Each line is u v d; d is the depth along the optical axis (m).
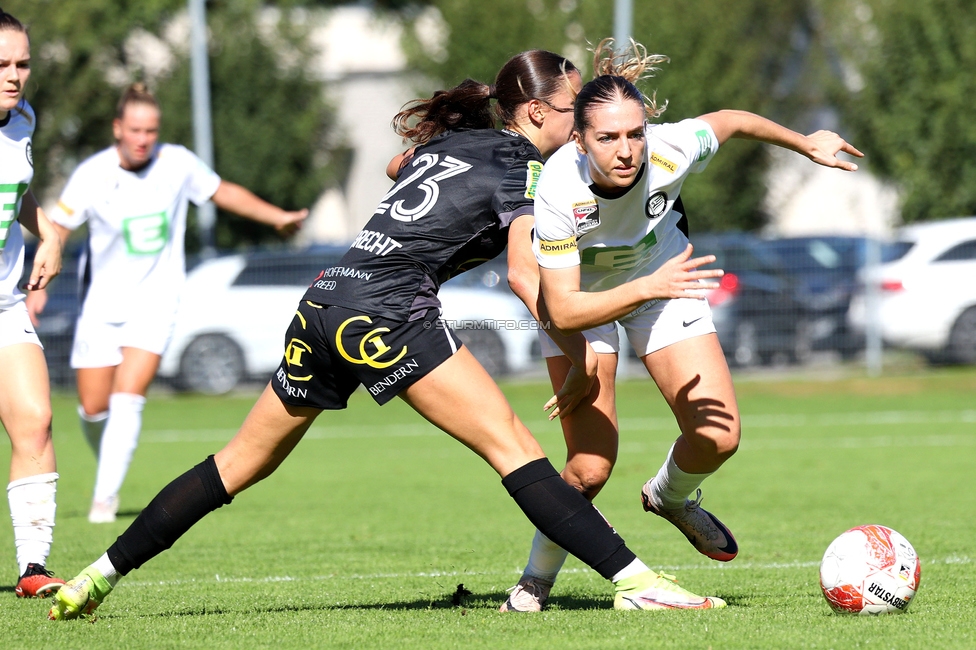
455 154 14.67
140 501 31.31
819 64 91.38
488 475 36.84
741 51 89.00
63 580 18.75
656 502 17.38
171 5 92.56
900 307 61.81
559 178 14.41
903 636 13.04
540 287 14.65
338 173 103.56
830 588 14.67
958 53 83.19
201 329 60.78
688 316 16.30
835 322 62.66
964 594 16.67
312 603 16.95
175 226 26.83
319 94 94.69
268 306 60.91
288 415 14.68
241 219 89.56
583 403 16.33
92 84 88.50
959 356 61.81
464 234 14.30
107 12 89.31
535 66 15.59
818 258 63.16
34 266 18.39
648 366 16.50
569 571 20.52
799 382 62.50
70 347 61.59
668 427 49.31
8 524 27.88
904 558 14.61
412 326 14.02
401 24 108.06
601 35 84.56
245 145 90.06
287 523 27.11
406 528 26.14
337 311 14.04
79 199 26.22
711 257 13.19
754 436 45.50
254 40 92.00
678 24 86.31
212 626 14.45
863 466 36.56
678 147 15.05
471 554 22.38
